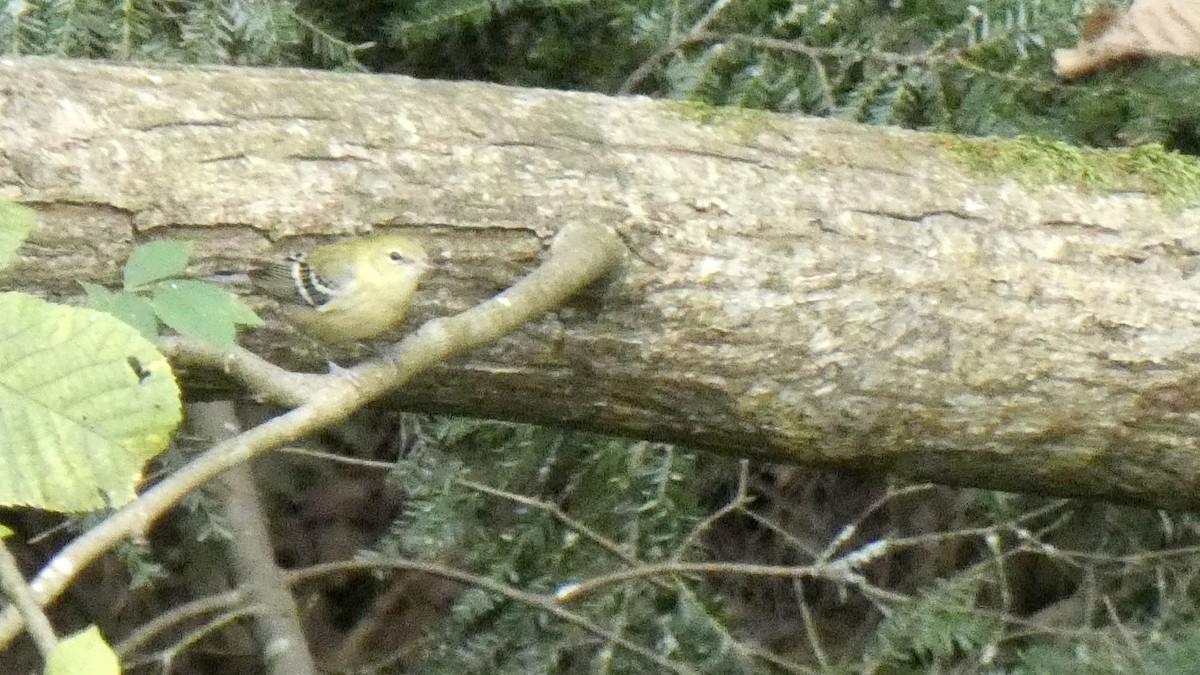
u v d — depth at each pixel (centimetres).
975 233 691
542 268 616
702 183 673
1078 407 694
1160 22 748
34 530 1109
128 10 762
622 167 668
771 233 672
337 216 624
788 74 836
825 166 696
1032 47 824
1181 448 707
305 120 631
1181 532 930
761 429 701
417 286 639
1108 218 704
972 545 1073
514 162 654
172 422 309
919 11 850
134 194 593
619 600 934
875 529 1111
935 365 684
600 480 873
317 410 506
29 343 301
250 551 940
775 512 1123
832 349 678
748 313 668
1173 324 689
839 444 707
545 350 665
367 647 1216
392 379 538
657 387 685
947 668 924
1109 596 921
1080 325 687
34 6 749
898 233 684
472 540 918
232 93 628
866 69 854
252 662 1188
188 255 434
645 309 660
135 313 412
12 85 593
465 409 702
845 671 870
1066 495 755
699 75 838
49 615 1147
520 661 888
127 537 413
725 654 883
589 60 966
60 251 586
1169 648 798
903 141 721
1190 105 809
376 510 1256
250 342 643
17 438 298
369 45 833
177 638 1161
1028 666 823
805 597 1112
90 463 302
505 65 994
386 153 636
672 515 898
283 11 793
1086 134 862
